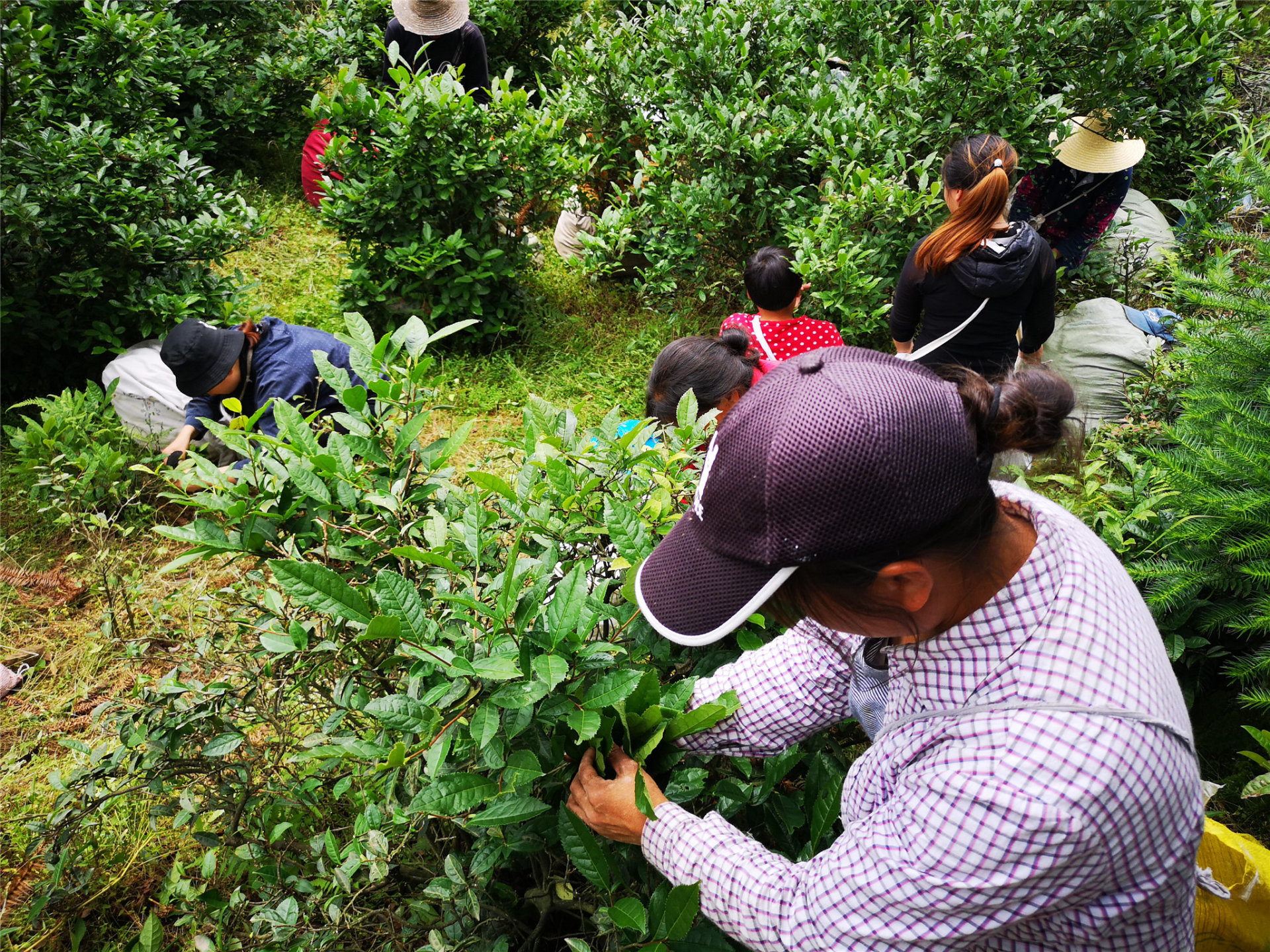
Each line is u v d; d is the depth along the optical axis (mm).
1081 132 4297
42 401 3453
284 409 1472
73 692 2693
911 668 950
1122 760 806
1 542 3240
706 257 4676
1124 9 4109
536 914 1615
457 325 1500
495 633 1160
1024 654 863
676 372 2279
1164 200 5355
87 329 4008
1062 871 824
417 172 4316
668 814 1133
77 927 1884
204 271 4152
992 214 2891
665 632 946
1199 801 882
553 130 4434
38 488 3297
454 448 1512
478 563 1261
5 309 3764
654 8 5387
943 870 850
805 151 4469
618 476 1600
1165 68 4180
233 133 6145
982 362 3098
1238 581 2309
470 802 1119
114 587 2875
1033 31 4336
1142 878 856
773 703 1236
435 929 1476
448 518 1538
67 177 3791
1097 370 3633
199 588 2582
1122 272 4672
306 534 1452
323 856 1715
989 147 2893
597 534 1522
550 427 1606
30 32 3846
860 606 875
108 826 2119
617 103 5074
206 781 1789
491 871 1478
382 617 1050
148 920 1686
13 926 1916
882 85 4523
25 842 2141
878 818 941
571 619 1146
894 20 5027
